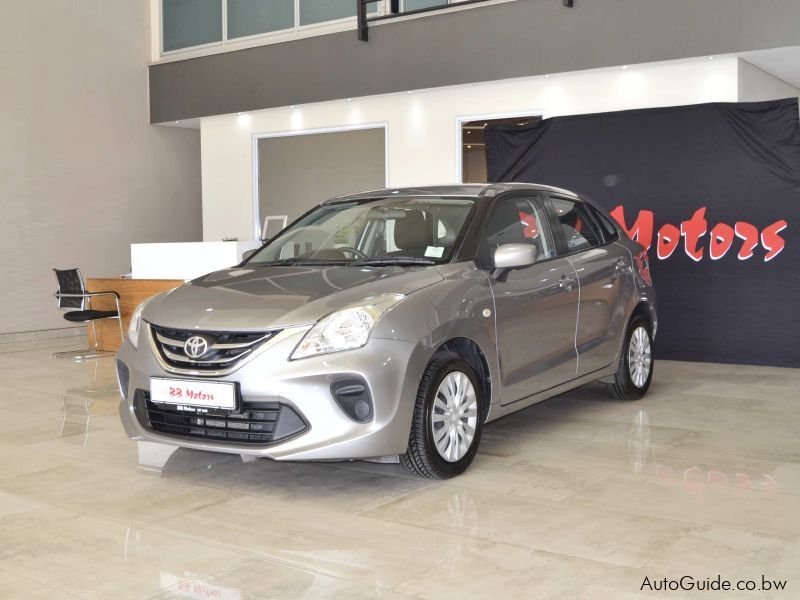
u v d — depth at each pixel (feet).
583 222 16.72
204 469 13.37
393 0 30.58
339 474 12.89
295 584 8.81
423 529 10.41
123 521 10.93
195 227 40.88
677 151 24.36
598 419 16.47
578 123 25.88
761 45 23.73
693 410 17.29
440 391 12.18
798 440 14.78
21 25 33.32
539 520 10.66
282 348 11.25
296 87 33.12
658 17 25.16
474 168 29.84
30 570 9.31
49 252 34.53
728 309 23.88
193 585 8.84
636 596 8.39
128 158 37.60
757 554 9.45
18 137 33.32
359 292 11.86
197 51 36.91
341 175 33.06
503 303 13.32
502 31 27.96
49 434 16.06
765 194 23.17
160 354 12.16
